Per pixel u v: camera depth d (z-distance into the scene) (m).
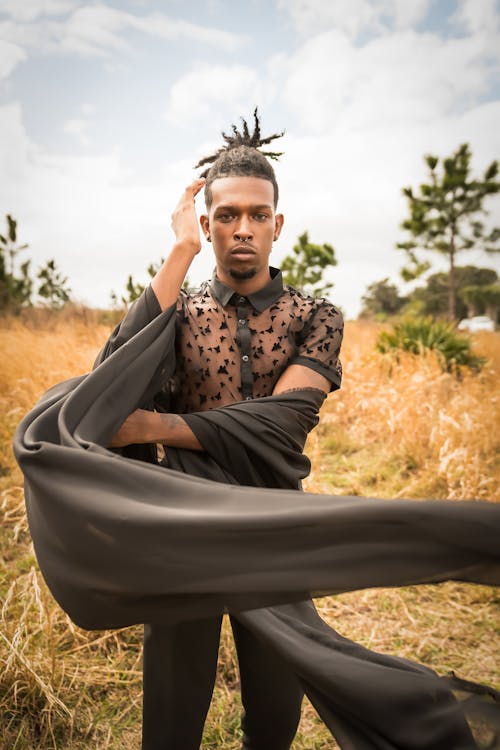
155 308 1.49
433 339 8.55
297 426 1.48
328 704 1.32
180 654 1.47
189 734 1.54
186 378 1.58
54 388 1.58
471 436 4.84
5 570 3.23
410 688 1.25
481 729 1.22
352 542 1.07
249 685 1.63
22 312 11.76
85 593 1.22
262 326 1.57
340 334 1.62
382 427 5.53
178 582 1.13
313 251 30.92
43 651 2.48
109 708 2.28
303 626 1.40
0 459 4.84
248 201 1.50
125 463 1.25
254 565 1.10
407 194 29.30
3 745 2.07
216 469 1.48
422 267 30.69
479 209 28.75
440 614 2.97
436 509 1.03
